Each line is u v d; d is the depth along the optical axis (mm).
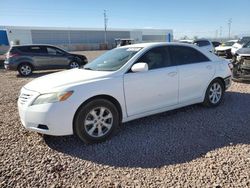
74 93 3822
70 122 3840
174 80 4867
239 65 8531
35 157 3658
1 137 4395
